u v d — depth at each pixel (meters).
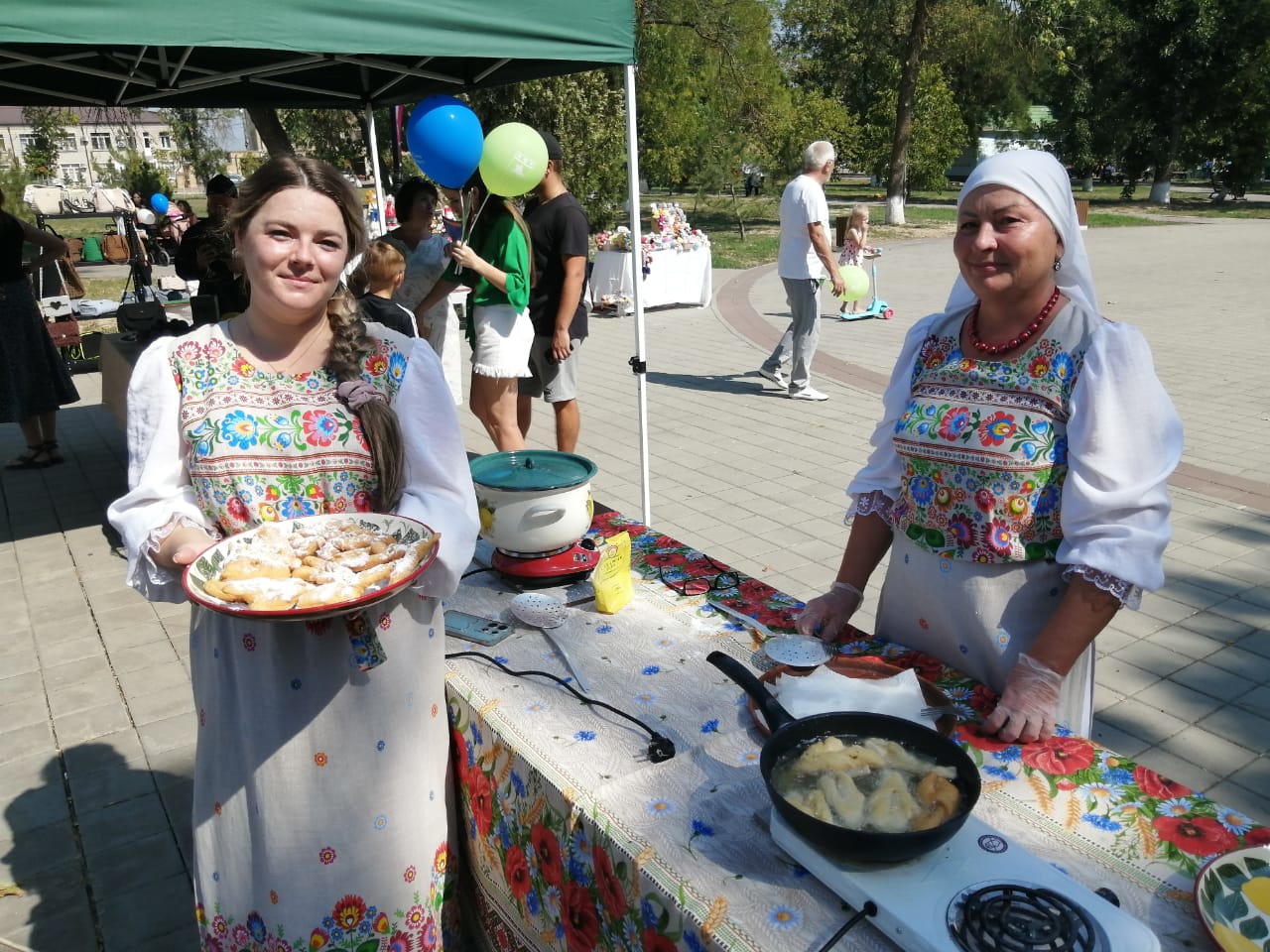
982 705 1.54
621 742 1.50
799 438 6.47
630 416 7.20
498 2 2.94
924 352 1.70
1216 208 29.94
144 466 1.47
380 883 1.56
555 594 2.05
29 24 2.20
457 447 1.60
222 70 4.99
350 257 1.49
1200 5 29.11
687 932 1.13
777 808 1.19
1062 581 1.56
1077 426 1.45
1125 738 3.02
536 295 4.98
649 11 21.30
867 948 1.05
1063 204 1.44
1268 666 3.43
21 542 4.86
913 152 28.58
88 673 3.55
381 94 6.26
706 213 27.31
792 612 1.92
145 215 15.66
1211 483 5.32
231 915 1.57
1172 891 1.13
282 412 1.50
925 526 1.66
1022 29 26.92
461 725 1.72
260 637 1.44
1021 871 1.10
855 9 28.44
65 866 2.54
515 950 1.71
